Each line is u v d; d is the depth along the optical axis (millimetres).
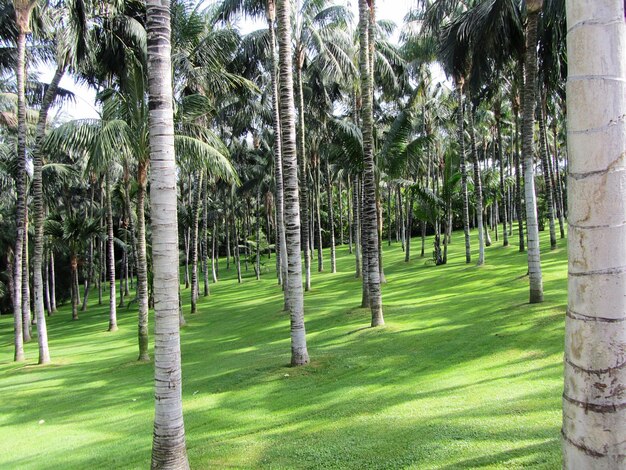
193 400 8305
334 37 20203
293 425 6426
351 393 7512
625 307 2135
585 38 2195
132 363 12953
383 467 4770
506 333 9641
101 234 32156
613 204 2137
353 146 17000
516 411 5641
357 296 19766
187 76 15531
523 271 18031
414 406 6414
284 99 9797
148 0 4949
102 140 11102
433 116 31812
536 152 38719
